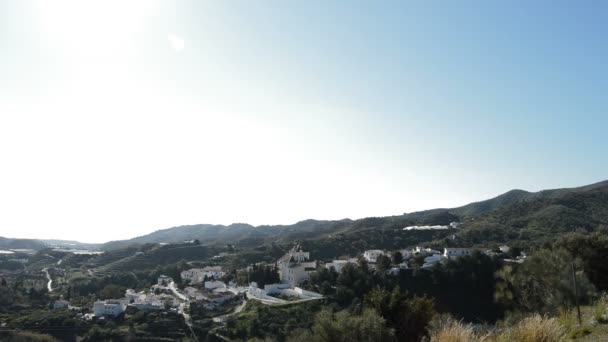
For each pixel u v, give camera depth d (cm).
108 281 11419
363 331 2392
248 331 6400
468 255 8306
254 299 8394
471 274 7769
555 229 11900
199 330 6712
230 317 7162
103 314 7631
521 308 3406
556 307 2705
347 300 7538
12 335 6200
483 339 1259
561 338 1241
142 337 6419
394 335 2328
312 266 10725
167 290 10506
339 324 2594
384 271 8719
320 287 8550
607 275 3766
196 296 9081
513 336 1256
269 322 6650
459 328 1307
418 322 2364
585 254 3866
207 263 14638
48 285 11475
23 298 8712
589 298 2639
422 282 8188
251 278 10294
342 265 10125
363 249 13675
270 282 9956
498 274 3878
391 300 2481
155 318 7394
